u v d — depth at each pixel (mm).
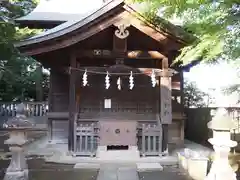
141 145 9664
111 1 8719
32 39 9117
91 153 9359
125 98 10781
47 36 9062
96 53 9516
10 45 12227
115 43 9250
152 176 7270
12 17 15461
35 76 20562
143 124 9586
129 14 8914
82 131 9430
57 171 7773
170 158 9195
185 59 5262
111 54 9531
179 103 11641
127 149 9703
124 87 10820
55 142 11680
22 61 19422
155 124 9852
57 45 9266
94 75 10781
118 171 7773
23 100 20531
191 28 5906
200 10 5270
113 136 9391
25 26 14227
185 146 11367
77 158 9148
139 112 10656
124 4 8703
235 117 11352
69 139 9555
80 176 7254
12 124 6312
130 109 10711
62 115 11688
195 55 5027
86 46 10133
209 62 5469
